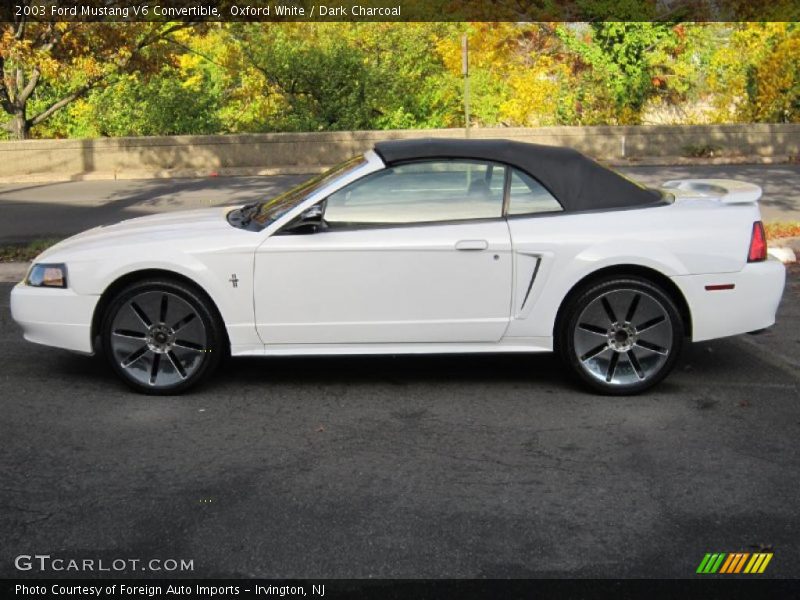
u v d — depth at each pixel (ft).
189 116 83.05
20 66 70.49
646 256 18.95
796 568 12.46
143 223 21.34
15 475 15.71
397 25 85.71
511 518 13.96
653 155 75.15
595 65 82.12
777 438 17.16
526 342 19.51
